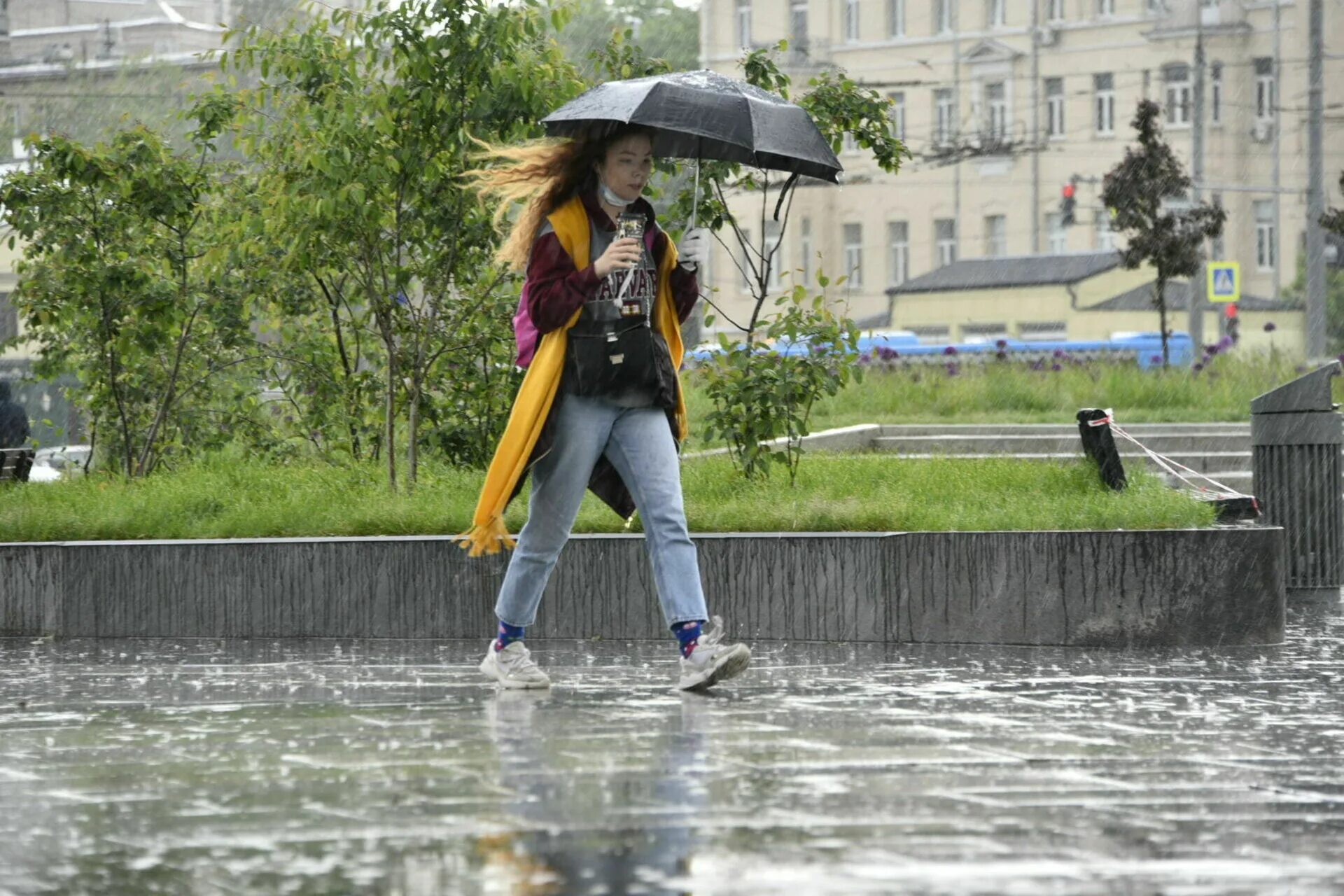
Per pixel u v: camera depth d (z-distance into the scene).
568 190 14.68
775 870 8.39
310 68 24.03
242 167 29.98
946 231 153.75
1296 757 11.49
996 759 11.38
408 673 16.47
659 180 27.16
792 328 24.22
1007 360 62.16
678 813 9.66
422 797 10.12
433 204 24.66
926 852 8.75
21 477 30.92
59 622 21.06
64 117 126.06
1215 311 119.50
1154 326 121.00
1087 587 18.67
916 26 153.88
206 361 32.66
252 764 11.32
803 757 11.38
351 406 29.83
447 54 23.83
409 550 20.17
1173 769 11.06
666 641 19.36
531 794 10.19
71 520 22.14
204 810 9.88
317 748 11.91
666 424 15.02
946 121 153.75
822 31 157.25
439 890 8.09
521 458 14.66
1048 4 149.88
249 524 21.56
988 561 18.86
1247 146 144.25
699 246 15.05
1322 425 26.39
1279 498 26.47
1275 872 8.38
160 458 32.50
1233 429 44.72
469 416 27.53
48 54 148.62
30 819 9.70
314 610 20.38
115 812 9.87
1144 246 75.88
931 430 44.34
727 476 24.70
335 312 29.55
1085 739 12.16
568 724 12.89
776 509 20.38
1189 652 18.12
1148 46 146.00
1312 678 15.84
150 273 29.97
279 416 33.25
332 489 24.17
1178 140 145.25
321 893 8.07
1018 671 16.42
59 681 16.23
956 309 129.25
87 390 33.06
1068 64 149.00
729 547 19.50
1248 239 144.50
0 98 127.44
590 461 14.85
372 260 25.41
